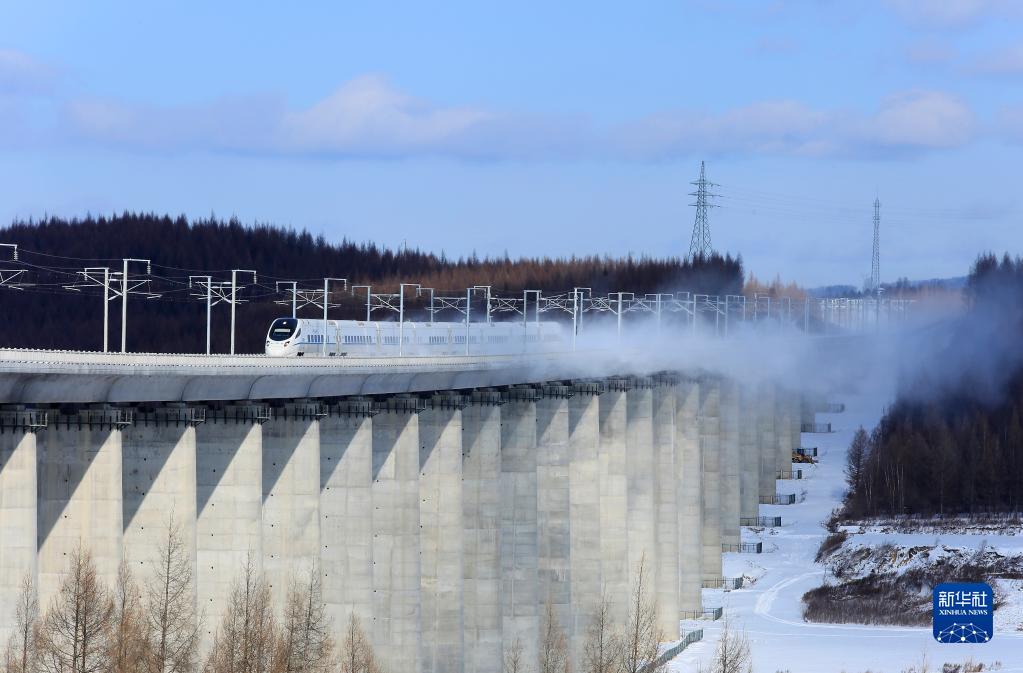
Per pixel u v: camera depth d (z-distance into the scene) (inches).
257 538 3531.0
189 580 3245.6
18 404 2824.8
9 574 2810.0
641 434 5674.2
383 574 4224.9
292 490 3767.2
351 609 3956.7
